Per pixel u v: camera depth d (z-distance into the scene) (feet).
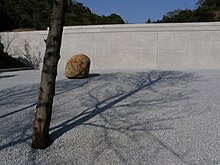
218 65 63.00
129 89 31.14
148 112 20.17
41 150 13.37
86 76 43.86
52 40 13.19
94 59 69.26
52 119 18.67
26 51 78.07
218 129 16.12
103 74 50.70
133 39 67.00
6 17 96.84
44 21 111.34
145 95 27.09
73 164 11.80
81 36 69.77
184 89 30.53
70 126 16.96
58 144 14.06
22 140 14.82
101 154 12.76
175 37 64.90
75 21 112.06
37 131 13.51
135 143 14.05
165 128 16.37
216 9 122.31
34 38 77.10
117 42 67.92
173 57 65.26
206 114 19.53
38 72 63.05
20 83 40.01
